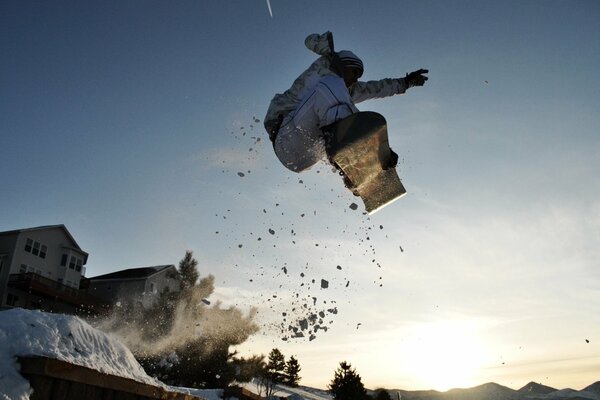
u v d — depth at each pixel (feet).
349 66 8.75
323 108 8.06
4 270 104.73
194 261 89.56
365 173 8.20
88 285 132.05
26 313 10.68
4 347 9.29
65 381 9.48
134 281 128.88
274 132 8.79
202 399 15.17
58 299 111.75
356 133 7.35
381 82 9.96
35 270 112.47
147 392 11.93
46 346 9.89
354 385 142.20
